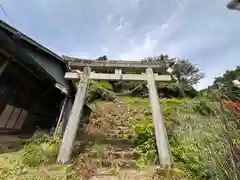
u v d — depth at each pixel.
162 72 7.79
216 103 3.19
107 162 4.73
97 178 3.86
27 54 6.19
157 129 5.34
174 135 5.88
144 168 4.51
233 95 3.13
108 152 5.36
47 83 8.77
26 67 7.07
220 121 3.01
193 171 3.83
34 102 9.07
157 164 4.76
